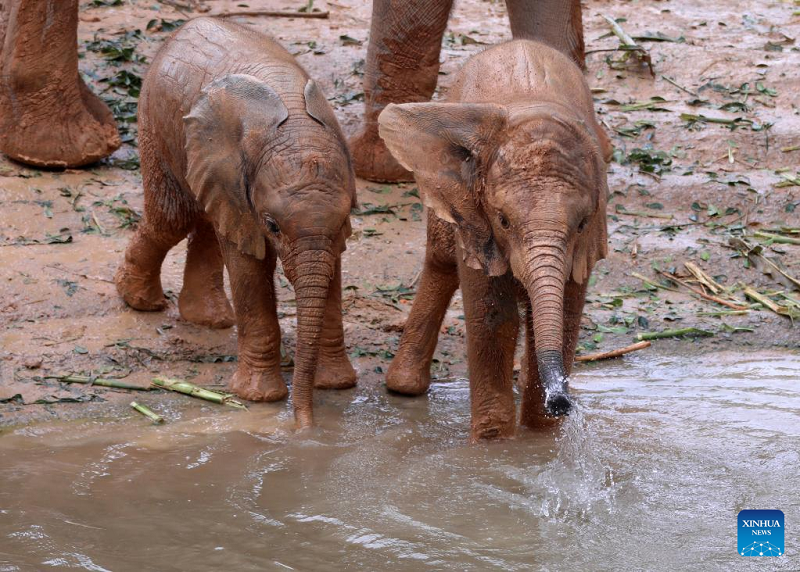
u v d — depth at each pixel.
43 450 7.66
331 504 6.86
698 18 17.77
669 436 8.04
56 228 11.31
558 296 6.09
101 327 9.61
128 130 13.45
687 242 11.97
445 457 7.51
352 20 16.86
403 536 6.42
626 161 13.41
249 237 8.20
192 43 8.94
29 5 11.80
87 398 8.54
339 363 9.10
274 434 8.03
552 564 6.11
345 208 7.80
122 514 6.70
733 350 10.14
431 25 11.82
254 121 7.94
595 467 7.42
